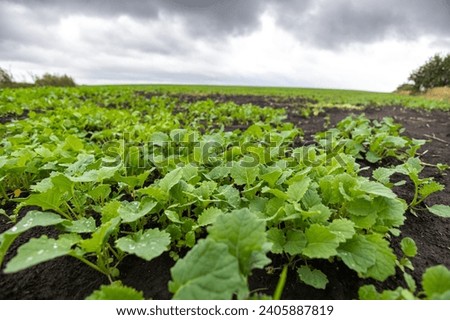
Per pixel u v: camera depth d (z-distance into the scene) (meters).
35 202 1.92
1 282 1.70
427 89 25.97
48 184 2.23
